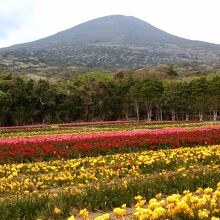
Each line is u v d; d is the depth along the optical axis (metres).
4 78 79.25
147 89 76.50
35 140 26.05
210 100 74.06
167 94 77.94
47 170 14.72
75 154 20.27
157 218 6.29
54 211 8.40
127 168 13.59
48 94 73.56
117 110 84.31
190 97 77.12
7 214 8.29
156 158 15.55
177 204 6.47
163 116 89.94
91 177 11.94
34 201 9.21
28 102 72.44
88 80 87.31
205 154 15.22
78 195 9.53
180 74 147.50
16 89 70.81
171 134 24.91
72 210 8.95
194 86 75.69
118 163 15.84
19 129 48.25
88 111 80.19
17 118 70.69
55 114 75.69
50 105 73.69
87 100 78.75
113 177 12.73
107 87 82.62
